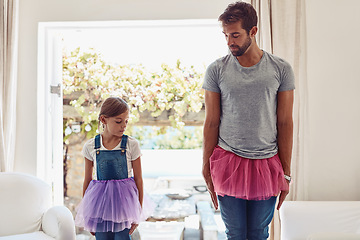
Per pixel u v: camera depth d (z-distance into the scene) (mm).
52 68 2578
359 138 2324
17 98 2479
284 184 1438
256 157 1395
